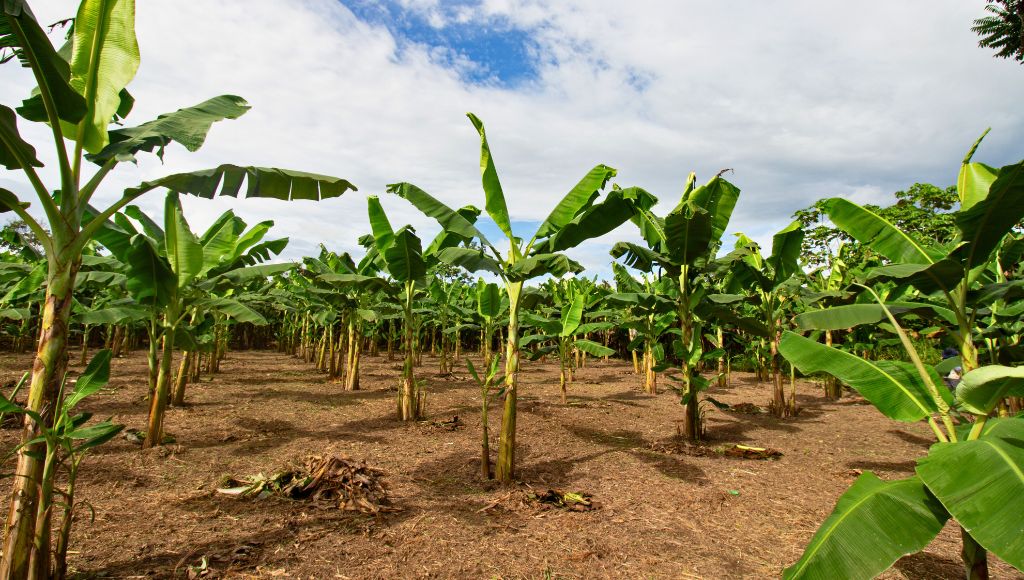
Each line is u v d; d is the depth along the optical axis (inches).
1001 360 215.9
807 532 149.4
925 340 482.9
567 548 134.9
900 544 78.5
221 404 314.7
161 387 212.4
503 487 181.6
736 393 449.4
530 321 347.6
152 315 211.8
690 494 180.5
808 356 121.1
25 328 459.8
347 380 404.8
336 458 177.8
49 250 95.5
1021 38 567.2
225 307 241.1
